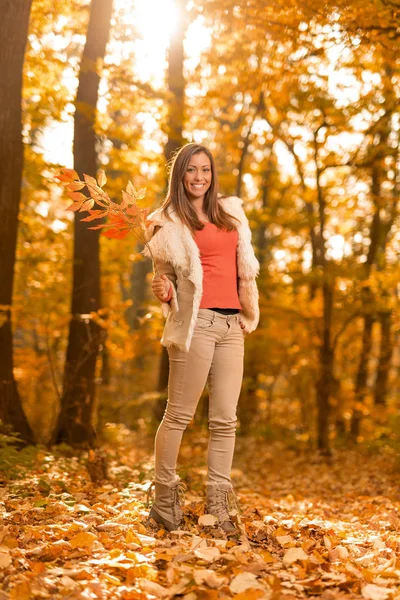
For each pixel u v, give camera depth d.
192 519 3.69
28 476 5.00
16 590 2.52
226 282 3.50
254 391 14.52
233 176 12.98
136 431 12.16
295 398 14.56
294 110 10.30
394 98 9.30
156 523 3.54
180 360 3.45
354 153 10.97
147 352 14.39
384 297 11.93
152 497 3.74
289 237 15.85
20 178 6.61
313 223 12.48
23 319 11.55
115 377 15.72
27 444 6.71
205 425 11.60
